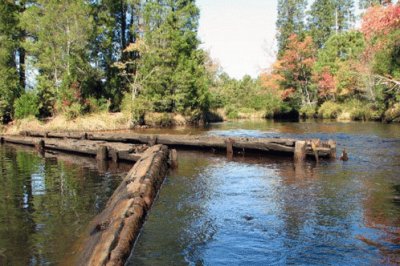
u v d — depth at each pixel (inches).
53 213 279.1
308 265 183.6
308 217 251.4
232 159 515.8
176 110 1445.6
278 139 510.6
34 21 1159.6
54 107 1218.0
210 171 427.8
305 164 453.7
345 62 1748.3
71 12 1141.1
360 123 1215.6
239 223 243.3
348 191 317.1
